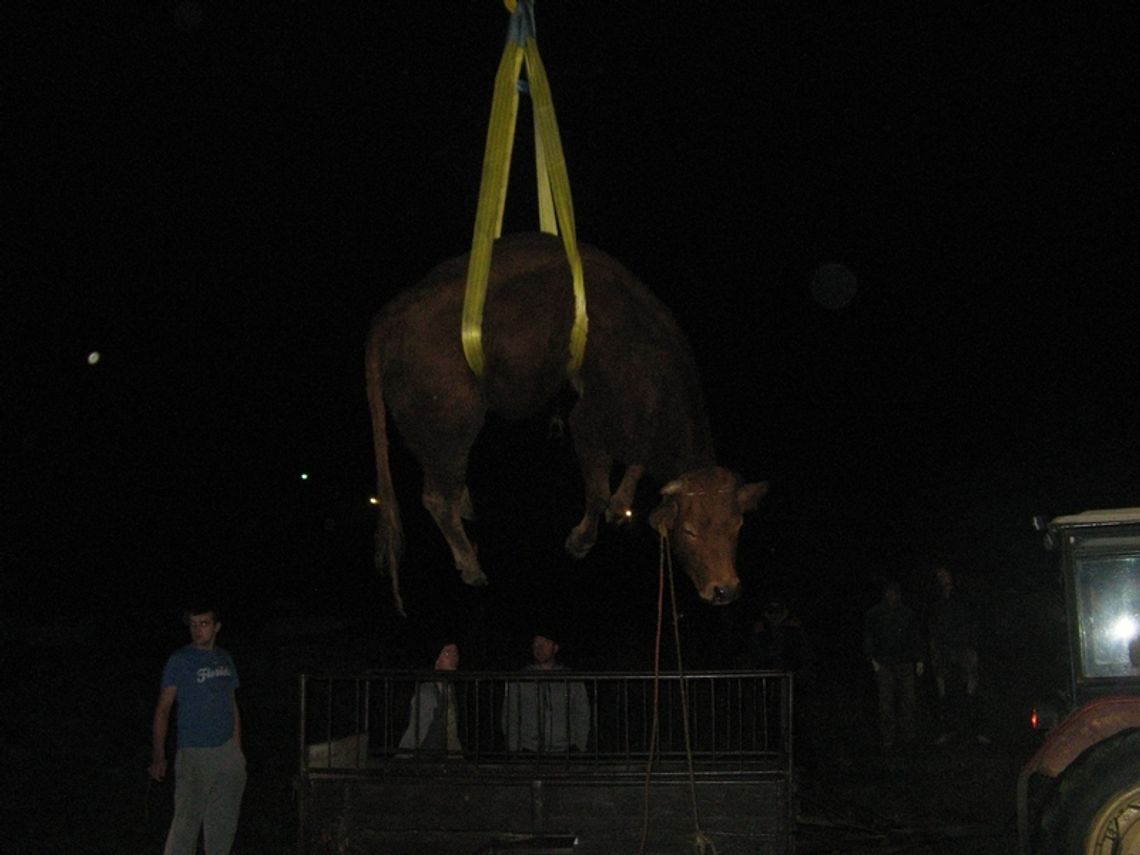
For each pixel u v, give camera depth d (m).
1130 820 5.95
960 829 8.69
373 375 5.65
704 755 7.05
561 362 5.30
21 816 9.35
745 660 11.60
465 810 6.61
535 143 5.78
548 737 7.62
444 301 5.45
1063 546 6.57
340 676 6.88
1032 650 17.39
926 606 13.17
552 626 18.25
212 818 6.98
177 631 18.69
